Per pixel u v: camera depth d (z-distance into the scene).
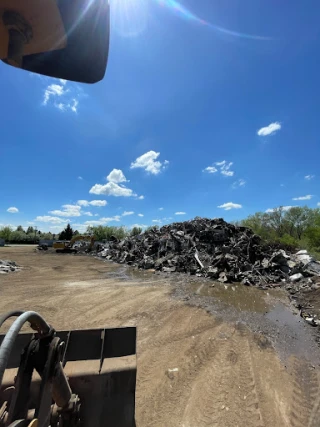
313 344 4.21
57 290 7.64
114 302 6.41
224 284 8.84
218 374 3.29
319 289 7.64
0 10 0.75
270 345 4.13
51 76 0.92
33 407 1.45
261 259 11.38
